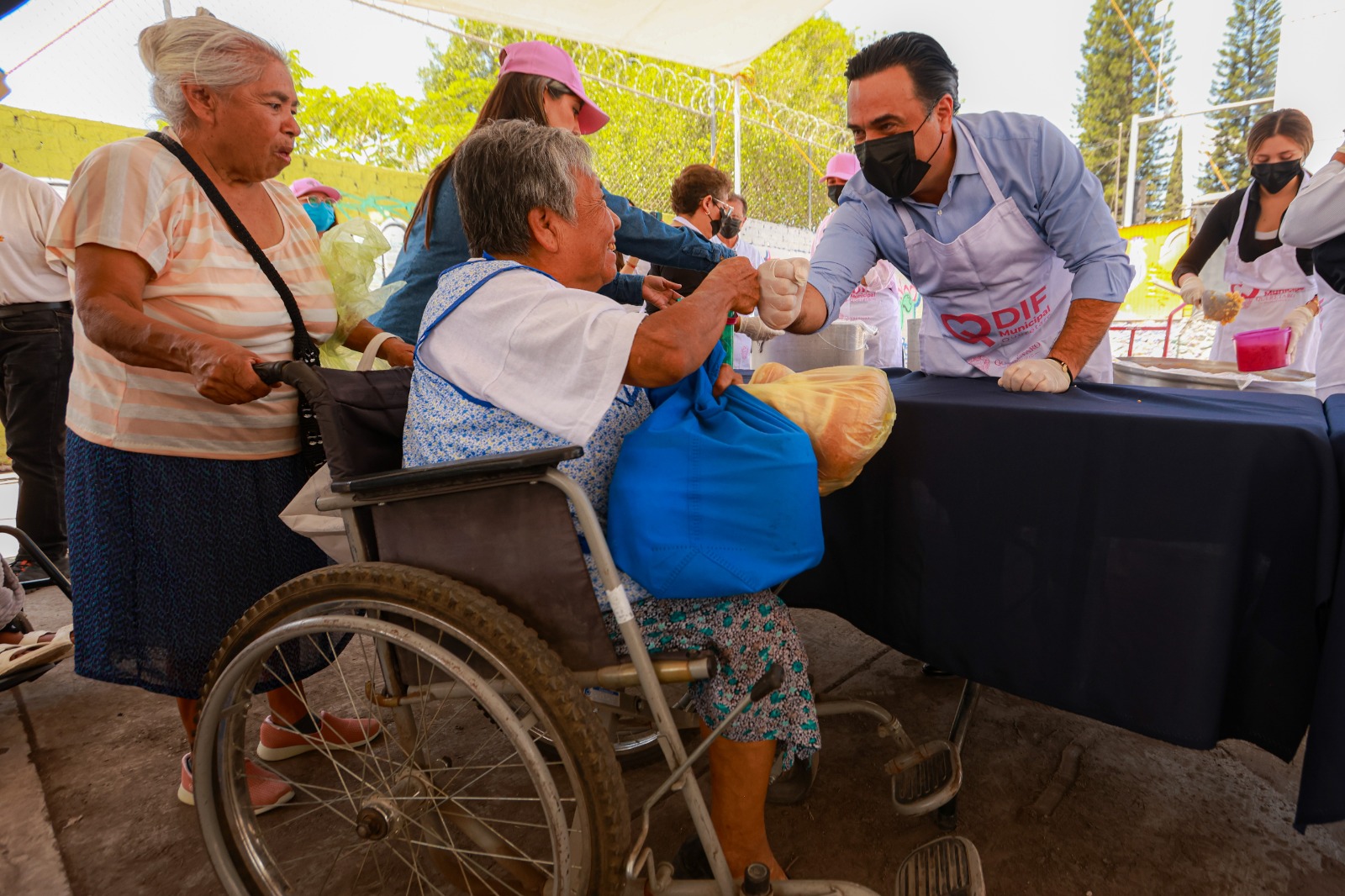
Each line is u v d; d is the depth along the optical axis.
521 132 1.16
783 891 1.12
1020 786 1.62
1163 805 1.54
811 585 1.75
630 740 1.74
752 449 1.09
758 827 1.22
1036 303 1.77
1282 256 3.11
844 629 2.44
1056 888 1.33
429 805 1.21
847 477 1.29
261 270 1.44
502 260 1.19
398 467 1.31
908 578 1.49
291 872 1.47
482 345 1.10
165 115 1.37
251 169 1.41
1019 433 1.28
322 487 1.27
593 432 1.11
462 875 1.25
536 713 1.00
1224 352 3.36
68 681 2.31
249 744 1.93
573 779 1.01
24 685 2.28
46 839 1.56
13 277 2.96
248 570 1.49
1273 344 1.66
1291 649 1.08
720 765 1.21
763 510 1.08
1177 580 1.13
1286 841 1.43
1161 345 7.35
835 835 1.50
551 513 1.04
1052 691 1.30
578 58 8.27
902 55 1.51
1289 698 1.10
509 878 1.37
